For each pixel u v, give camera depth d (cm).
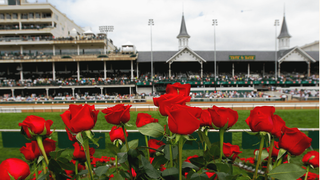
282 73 4903
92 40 4338
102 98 3650
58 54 4462
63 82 4056
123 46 4569
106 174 218
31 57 4172
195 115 175
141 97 3822
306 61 4606
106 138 1314
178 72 4922
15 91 4378
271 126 173
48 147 204
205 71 5006
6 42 4256
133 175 212
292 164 169
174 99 172
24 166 176
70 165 196
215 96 3581
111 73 4716
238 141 1241
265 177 178
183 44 5441
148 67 4941
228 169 179
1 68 4669
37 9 4556
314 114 2186
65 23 5391
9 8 4478
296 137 176
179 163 166
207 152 192
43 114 2228
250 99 3297
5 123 2123
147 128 183
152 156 243
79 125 160
